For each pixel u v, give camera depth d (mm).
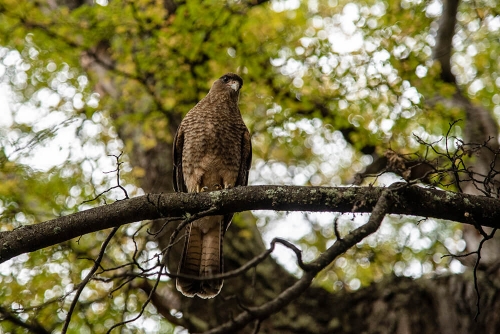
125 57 12828
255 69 13492
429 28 14055
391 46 12578
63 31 12594
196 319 11039
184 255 10336
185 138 11375
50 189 12781
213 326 10953
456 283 10398
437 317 10250
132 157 13016
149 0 12508
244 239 11633
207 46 13141
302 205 7707
